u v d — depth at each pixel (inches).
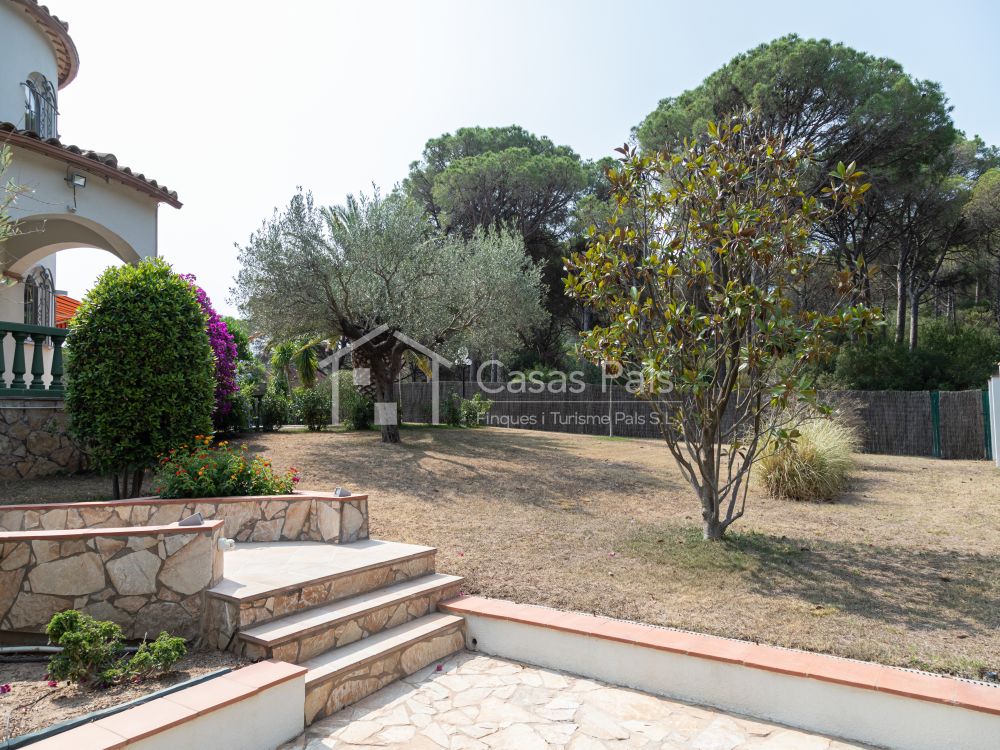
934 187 761.0
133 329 257.4
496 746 126.3
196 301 283.6
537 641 171.6
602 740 129.0
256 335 523.2
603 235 259.3
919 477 426.3
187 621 153.9
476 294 529.0
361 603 172.4
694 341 238.2
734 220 224.1
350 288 488.1
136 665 129.5
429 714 140.9
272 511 230.1
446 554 235.1
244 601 149.1
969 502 338.6
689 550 242.2
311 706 136.1
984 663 145.1
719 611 182.2
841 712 132.0
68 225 403.2
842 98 684.1
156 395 260.7
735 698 143.3
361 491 333.1
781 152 244.8
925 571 217.2
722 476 413.4
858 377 779.4
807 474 350.9
